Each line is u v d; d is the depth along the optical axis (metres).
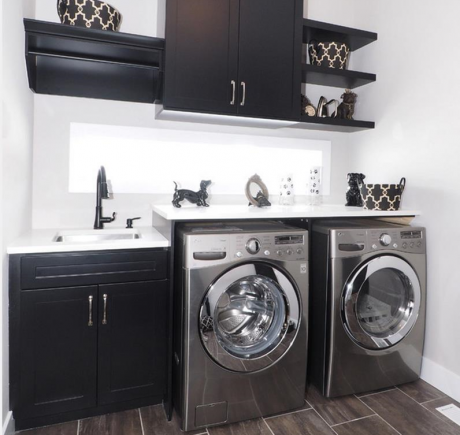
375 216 2.13
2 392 1.47
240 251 1.67
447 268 2.03
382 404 1.92
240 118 2.17
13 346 1.57
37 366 1.61
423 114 2.18
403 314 2.09
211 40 1.99
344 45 2.42
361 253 1.92
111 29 1.92
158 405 1.88
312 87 2.69
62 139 2.15
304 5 2.64
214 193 2.50
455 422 1.77
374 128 2.56
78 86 2.09
